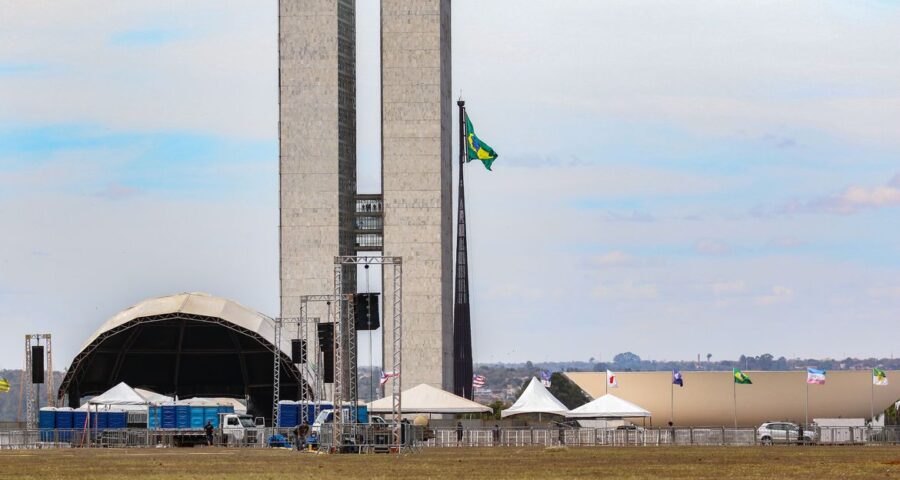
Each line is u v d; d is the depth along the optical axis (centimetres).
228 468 7300
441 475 6512
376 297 9731
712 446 12275
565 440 12938
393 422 9969
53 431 12669
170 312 16238
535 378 14625
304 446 10912
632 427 15762
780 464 7662
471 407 13662
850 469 7025
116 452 10494
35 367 13338
